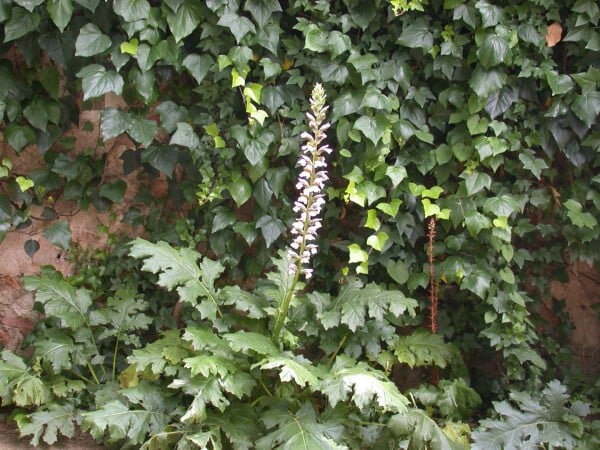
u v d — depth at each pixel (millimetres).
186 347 3004
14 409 3164
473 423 3262
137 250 2980
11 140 3328
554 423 2816
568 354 3574
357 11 3270
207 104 3379
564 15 3303
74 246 3627
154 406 2820
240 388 2664
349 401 2949
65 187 3537
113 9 3074
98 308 3596
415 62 3395
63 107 3428
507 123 3369
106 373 3307
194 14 3188
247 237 3414
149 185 3629
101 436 2936
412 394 3088
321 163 2703
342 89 3277
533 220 3551
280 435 2543
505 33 3170
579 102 3219
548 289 3625
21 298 3643
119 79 3148
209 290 3072
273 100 3312
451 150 3342
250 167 3344
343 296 3121
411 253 3492
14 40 3232
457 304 3566
